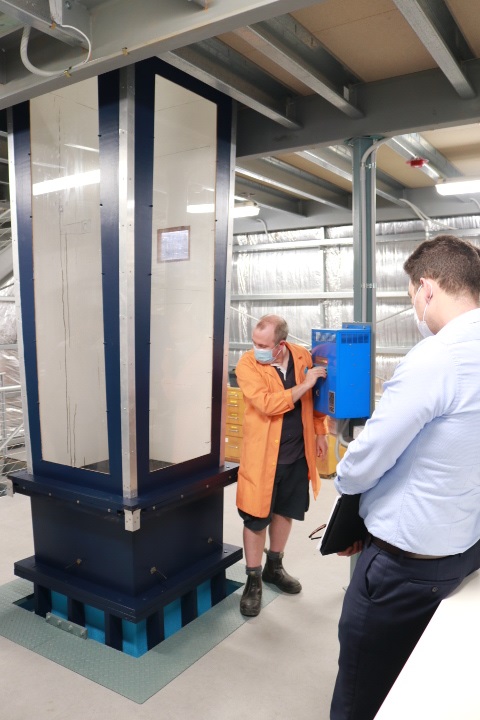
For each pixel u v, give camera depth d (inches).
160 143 101.3
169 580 105.5
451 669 38.9
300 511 115.5
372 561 56.5
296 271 274.4
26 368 110.9
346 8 83.0
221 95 108.9
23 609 114.8
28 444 112.7
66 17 73.9
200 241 110.2
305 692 90.2
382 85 107.9
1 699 87.9
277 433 109.2
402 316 248.8
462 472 49.8
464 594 51.8
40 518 111.9
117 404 96.3
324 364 101.1
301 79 95.4
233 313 294.2
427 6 76.9
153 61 93.5
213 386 113.5
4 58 91.3
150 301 97.2
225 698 88.6
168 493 98.8
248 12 64.1
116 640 101.3
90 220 103.1
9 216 193.8
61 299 108.6
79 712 85.2
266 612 114.0
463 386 47.8
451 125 104.0
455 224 235.0
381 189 205.3
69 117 101.7
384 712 34.3
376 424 50.9
